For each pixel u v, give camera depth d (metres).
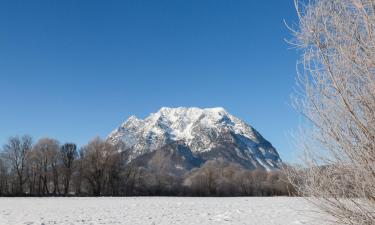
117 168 85.56
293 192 5.50
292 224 17.30
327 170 4.91
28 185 84.44
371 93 4.46
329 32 4.77
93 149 84.75
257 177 87.69
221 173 95.12
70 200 52.31
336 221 4.92
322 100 4.82
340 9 4.69
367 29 4.43
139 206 35.44
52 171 83.50
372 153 4.50
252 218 21.84
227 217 22.69
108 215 24.91
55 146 83.94
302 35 4.98
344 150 4.63
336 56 4.70
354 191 4.78
